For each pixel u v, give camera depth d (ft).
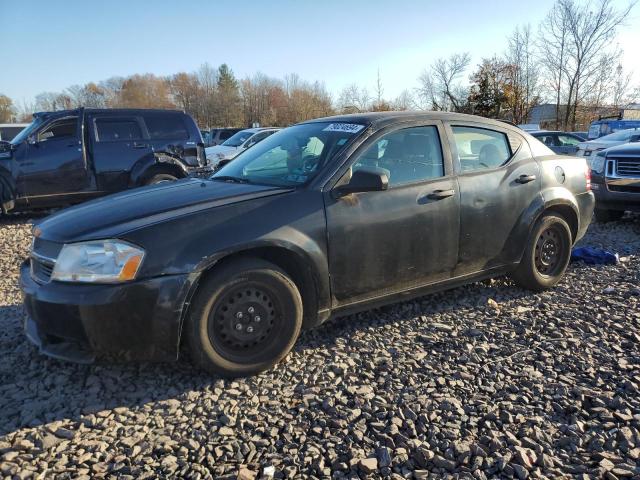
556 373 11.02
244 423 9.30
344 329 13.29
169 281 9.78
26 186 29.58
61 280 9.93
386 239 12.25
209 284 10.18
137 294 9.59
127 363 11.38
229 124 215.10
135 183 31.89
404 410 9.65
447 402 9.84
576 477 7.95
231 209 10.66
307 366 11.38
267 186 11.98
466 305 14.90
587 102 111.65
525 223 14.93
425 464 8.29
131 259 9.67
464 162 13.96
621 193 26.17
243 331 10.68
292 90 198.90
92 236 9.96
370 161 12.30
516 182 14.78
